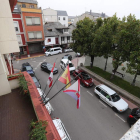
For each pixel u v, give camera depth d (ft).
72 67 56.18
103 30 38.93
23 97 18.48
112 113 31.50
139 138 7.37
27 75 20.71
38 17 77.71
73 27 119.96
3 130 12.71
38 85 38.32
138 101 35.01
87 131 25.94
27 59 78.07
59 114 30.37
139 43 30.55
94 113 31.24
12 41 18.98
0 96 18.81
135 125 8.27
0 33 17.85
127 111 32.42
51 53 86.89
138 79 49.11
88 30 46.80
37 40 83.15
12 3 22.50
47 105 29.99
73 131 25.81
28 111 15.53
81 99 36.91
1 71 18.03
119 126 27.58
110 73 54.39
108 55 44.52
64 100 35.83
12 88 20.57
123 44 33.22
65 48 102.42
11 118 14.37
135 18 31.22
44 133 9.77
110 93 33.71
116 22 37.73
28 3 96.12
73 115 30.25
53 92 39.83
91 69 59.93
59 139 10.22
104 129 26.61
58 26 102.27
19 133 12.30
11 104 16.89
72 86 14.58
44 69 56.85
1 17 17.30
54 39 93.61
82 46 51.65
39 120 11.19
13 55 80.02
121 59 37.29
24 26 74.18
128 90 40.47
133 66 30.96
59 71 57.93
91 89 42.80
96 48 43.88
